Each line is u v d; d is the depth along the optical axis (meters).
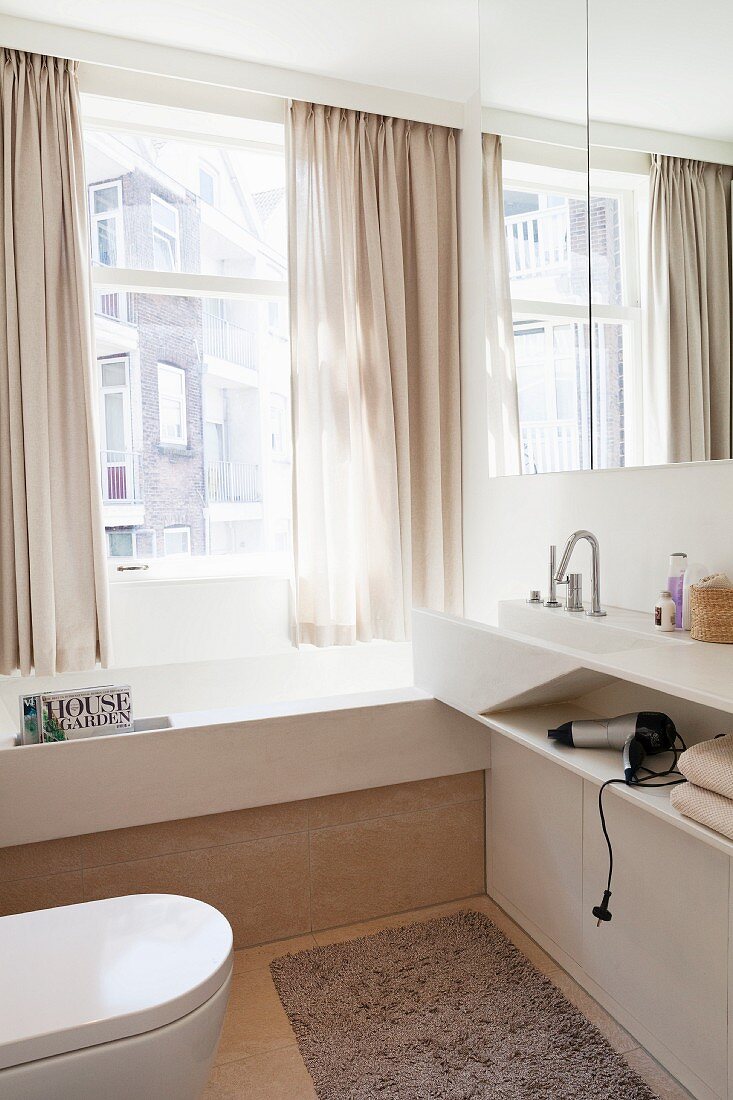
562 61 1.96
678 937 1.52
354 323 2.74
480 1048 1.61
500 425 2.43
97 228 2.70
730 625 1.53
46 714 1.85
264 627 2.79
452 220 2.89
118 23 2.34
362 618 2.78
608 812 1.72
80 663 2.48
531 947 2.00
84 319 2.44
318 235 2.70
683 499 1.79
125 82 2.51
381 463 2.75
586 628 1.84
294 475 2.69
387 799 2.15
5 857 1.81
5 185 2.35
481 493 2.78
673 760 1.51
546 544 2.38
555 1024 1.67
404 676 2.99
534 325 2.18
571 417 2.03
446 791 2.22
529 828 2.04
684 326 1.61
